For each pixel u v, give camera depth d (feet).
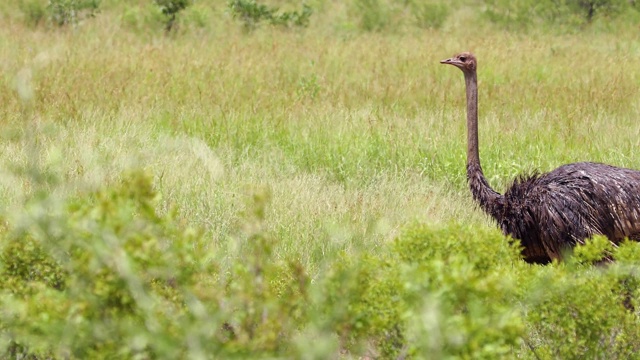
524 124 147.64
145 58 204.03
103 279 48.93
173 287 53.06
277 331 48.60
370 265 60.34
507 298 58.44
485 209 88.02
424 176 124.77
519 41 277.03
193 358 44.86
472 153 89.30
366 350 56.80
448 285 49.06
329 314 52.49
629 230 81.41
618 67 218.79
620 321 61.62
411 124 146.30
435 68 210.79
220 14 292.20
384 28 304.91
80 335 47.88
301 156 130.62
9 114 134.82
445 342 47.24
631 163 127.13
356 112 152.97
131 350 48.67
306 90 175.22
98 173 96.58
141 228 51.03
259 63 206.18
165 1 274.57
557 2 324.80
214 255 53.98
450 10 335.67
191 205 103.81
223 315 48.52
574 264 66.18
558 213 81.97
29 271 60.44
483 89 185.16
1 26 259.80
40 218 51.29
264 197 61.98
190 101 160.86
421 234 62.39
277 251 89.61
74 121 137.69
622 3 327.67
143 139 129.80
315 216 100.22
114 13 292.81
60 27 267.80
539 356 61.41
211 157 120.98
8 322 53.67
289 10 319.27
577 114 155.33
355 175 123.85
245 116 148.77
